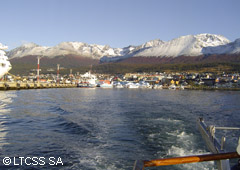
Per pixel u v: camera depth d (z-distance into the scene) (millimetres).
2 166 11555
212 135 10305
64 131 19531
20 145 15156
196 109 41719
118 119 26781
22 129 20000
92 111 34469
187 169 11430
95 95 84125
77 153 13836
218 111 40031
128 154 13828
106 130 20375
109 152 14133
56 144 15586
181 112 35062
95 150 14477
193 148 15109
